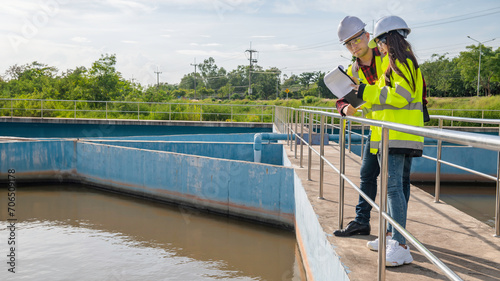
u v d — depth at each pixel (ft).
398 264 8.28
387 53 7.91
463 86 198.70
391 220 6.27
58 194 28.86
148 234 20.21
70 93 95.76
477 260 8.77
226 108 80.94
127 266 15.96
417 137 7.93
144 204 26.45
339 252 9.11
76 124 58.39
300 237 16.90
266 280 14.71
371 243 9.20
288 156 25.77
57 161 31.94
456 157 30.55
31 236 19.67
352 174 19.39
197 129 58.29
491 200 26.07
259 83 347.97
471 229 10.98
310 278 13.21
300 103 156.66
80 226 21.48
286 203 20.45
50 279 14.55
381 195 6.93
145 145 32.45
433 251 9.35
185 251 17.85
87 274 15.07
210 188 23.98
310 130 17.49
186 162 25.21
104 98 96.99
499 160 10.31
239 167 22.48
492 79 178.60
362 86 8.00
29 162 31.27
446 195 27.45
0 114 76.43
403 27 7.78
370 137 9.59
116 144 32.53
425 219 11.98
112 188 29.68
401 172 8.16
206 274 15.24
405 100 7.61
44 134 58.75
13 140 33.86
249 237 19.77
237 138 41.34
